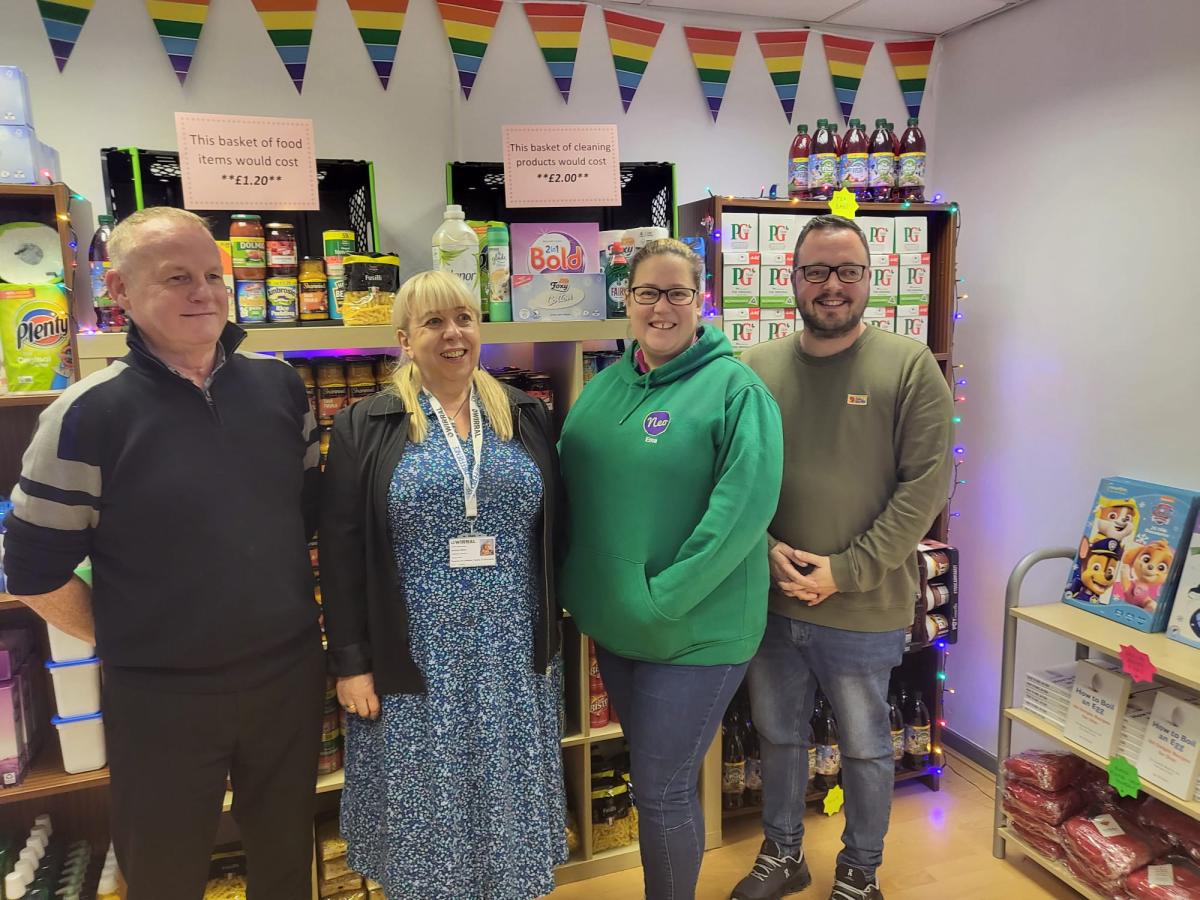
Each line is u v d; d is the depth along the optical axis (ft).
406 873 5.26
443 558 5.25
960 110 9.11
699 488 5.51
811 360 6.46
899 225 8.25
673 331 5.60
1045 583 8.39
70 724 6.00
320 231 7.16
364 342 6.21
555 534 6.10
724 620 5.64
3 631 6.46
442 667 5.25
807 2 8.18
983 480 9.12
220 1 6.95
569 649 7.41
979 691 9.40
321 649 5.32
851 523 6.21
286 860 5.40
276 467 4.99
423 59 7.56
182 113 5.95
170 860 4.97
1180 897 6.20
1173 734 6.32
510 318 6.73
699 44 8.39
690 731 5.65
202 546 4.66
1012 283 8.61
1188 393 6.98
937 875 7.46
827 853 7.80
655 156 8.43
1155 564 6.91
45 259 6.17
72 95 6.65
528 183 6.89
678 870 5.82
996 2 8.24
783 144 8.91
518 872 5.51
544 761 5.74
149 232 4.42
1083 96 7.70
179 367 4.78
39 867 6.42
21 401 5.81
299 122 6.26
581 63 8.05
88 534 4.69
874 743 6.54
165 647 4.69
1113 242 7.52
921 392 6.09
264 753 5.09
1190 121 6.81
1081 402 7.94
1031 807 7.40
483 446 5.39
